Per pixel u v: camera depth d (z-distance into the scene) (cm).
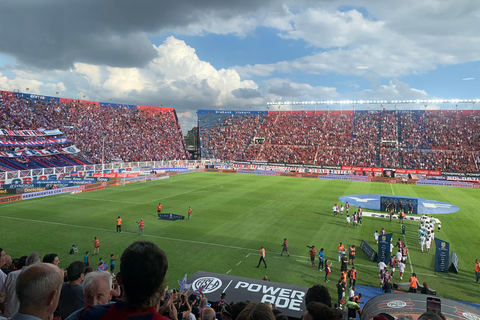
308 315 408
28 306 309
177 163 9212
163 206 4675
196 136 16325
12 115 7544
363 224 3978
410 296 1000
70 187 5609
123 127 9769
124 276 281
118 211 4356
